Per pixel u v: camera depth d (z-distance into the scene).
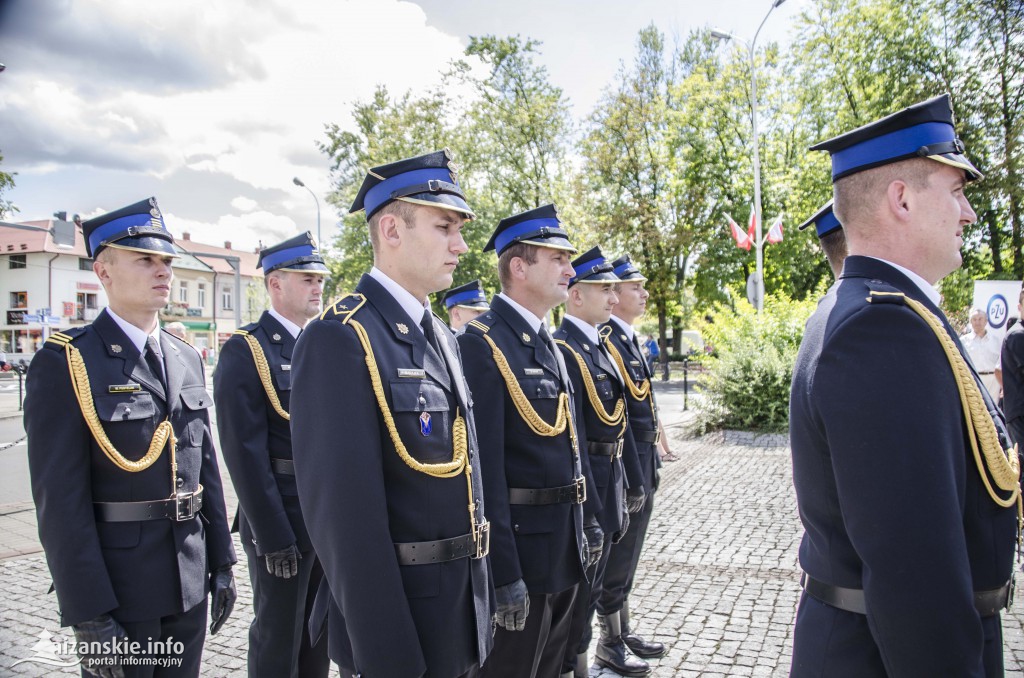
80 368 2.44
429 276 2.16
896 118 1.61
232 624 4.10
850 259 1.68
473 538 2.05
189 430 2.72
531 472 2.86
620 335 4.61
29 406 2.37
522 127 27.80
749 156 26.72
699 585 4.59
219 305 47.91
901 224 1.61
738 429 11.22
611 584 3.70
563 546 2.86
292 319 3.60
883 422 1.35
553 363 3.08
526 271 3.14
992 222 21.61
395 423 1.95
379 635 1.75
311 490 1.85
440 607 1.94
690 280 30.23
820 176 25.36
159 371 2.69
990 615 1.54
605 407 3.71
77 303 39.12
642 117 26.48
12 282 38.47
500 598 2.47
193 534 2.64
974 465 1.47
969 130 20.86
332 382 1.88
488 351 2.92
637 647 3.69
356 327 1.97
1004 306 8.66
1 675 3.40
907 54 22.58
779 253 26.06
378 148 27.61
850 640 1.53
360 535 1.78
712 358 11.77
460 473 2.07
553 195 26.56
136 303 2.64
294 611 3.09
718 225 28.33
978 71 21.36
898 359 1.38
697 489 7.30
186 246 49.38
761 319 11.70
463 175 27.75
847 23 23.98
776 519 6.07
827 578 1.59
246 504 3.05
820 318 1.62
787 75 26.22
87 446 2.40
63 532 2.27
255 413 3.20
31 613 4.18
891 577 1.31
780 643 3.72
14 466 9.25
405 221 2.13
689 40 29.08
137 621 2.41
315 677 3.19
